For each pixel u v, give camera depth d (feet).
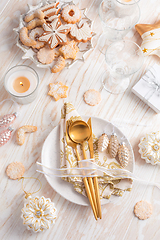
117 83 2.94
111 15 2.94
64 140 2.64
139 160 2.84
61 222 2.68
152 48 2.89
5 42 2.89
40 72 2.89
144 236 2.72
